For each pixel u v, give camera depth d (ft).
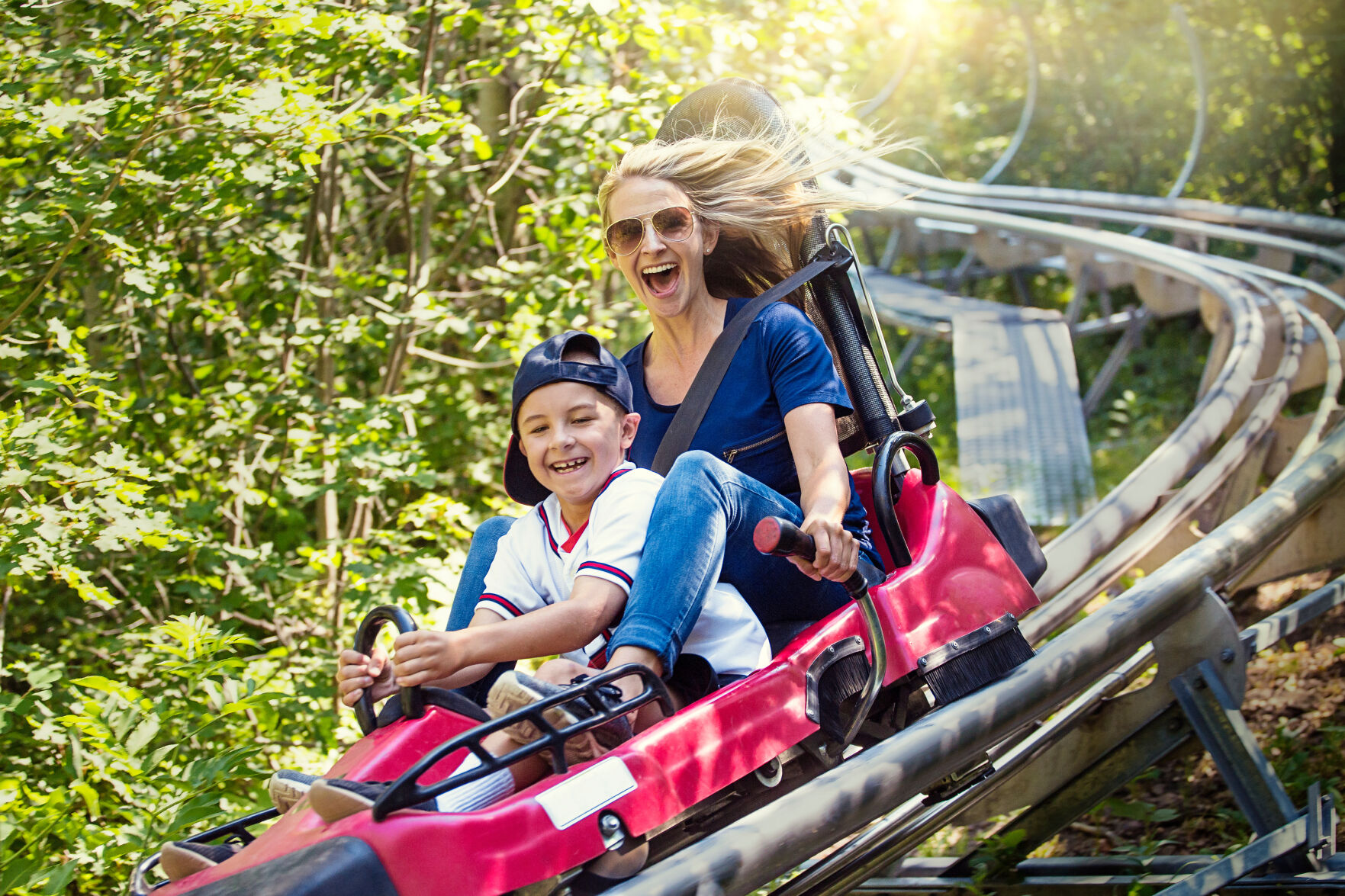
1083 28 50.06
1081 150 49.21
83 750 10.59
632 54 20.52
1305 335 21.59
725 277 10.23
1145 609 9.61
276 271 17.26
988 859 11.21
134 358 16.52
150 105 12.41
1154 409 29.86
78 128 13.43
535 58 18.33
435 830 5.85
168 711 10.98
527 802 6.17
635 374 9.72
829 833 7.15
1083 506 20.49
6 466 10.61
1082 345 36.22
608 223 9.25
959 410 25.29
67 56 12.26
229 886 5.61
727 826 7.07
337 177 17.84
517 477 8.80
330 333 15.81
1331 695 13.57
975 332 29.84
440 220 21.91
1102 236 30.50
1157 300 29.63
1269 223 31.78
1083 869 10.93
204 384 17.20
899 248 42.37
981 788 10.46
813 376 8.69
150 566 14.26
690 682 7.66
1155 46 47.50
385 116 16.33
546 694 6.42
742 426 8.87
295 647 15.31
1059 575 14.26
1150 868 10.55
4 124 11.81
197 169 12.96
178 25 12.59
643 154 9.36
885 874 11.91
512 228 21.80
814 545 7.22
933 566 8.57
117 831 9.91
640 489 7.90
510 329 17.46
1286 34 41.55
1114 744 10.98
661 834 7.29
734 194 9.41
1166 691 10.60
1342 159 39.29
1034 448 22.85
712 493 7.65
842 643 7.80
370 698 7.46
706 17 17.02
